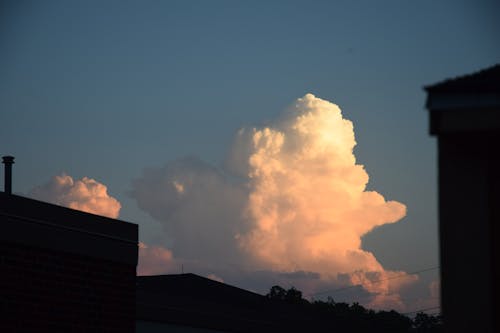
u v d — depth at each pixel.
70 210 30.38
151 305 49.56
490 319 17.67
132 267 32.72
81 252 30.47
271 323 62.16
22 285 28.05
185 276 73.81
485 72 19.72
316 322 70.31
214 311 55.47
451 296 17.97
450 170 18.42
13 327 27.53
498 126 17.64
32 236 28.70
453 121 18.02
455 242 18.16
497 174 18.28
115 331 31.38
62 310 29.44
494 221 18.11
